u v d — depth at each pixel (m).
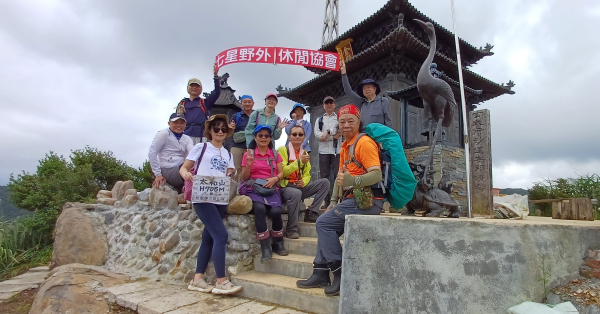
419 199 5.02
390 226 2.57
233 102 9.16
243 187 4.57
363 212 3.28
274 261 4.28
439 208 4.88
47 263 7.16
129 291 4.15
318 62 7.67
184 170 4.22
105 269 5.33
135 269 5.18
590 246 2.73
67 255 5.78
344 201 3.38
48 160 12.55
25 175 11.50
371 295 2.53
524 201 5.74
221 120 4.41
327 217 3.37
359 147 3.31
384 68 13.03
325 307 3.27
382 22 13.63
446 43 14.45
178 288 4.29
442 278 2.42
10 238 7.80
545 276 2.46
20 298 4.72
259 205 4.34
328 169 6.66
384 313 2.48
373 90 5.50
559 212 5.71
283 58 7.32
